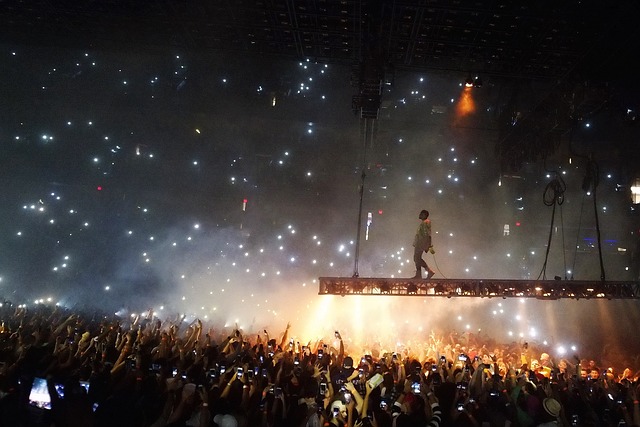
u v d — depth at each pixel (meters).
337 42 14.30
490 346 20.00
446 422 7.95
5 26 15.46
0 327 12.61
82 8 13.95
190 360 9.95
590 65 13.50
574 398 9.46
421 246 14.55
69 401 6.87
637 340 24.86
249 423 7.32
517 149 18.66
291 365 10.66
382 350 16.61
